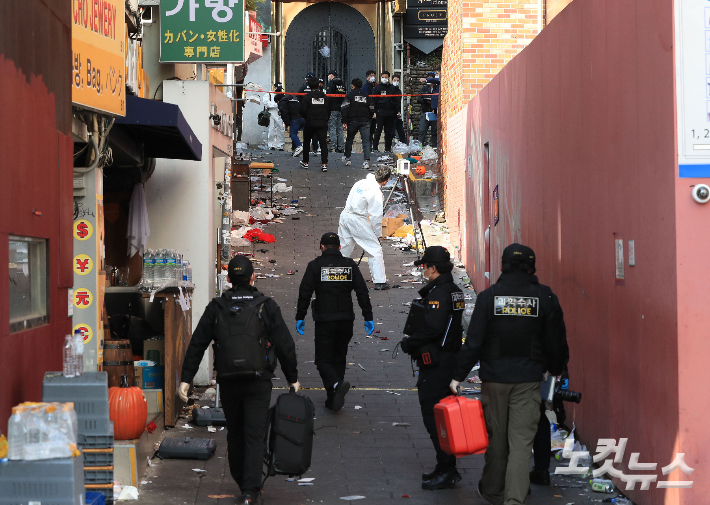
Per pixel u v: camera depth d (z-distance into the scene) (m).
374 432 29.48
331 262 32.84
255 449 21.47
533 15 57.81
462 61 58.03
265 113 96.94
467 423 20.77
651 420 20.61
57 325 19.81
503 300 20.94
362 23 111.56
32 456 15.54
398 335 44.56
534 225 34.28
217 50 36.91
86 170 25.19
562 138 29.58
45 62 19.08
